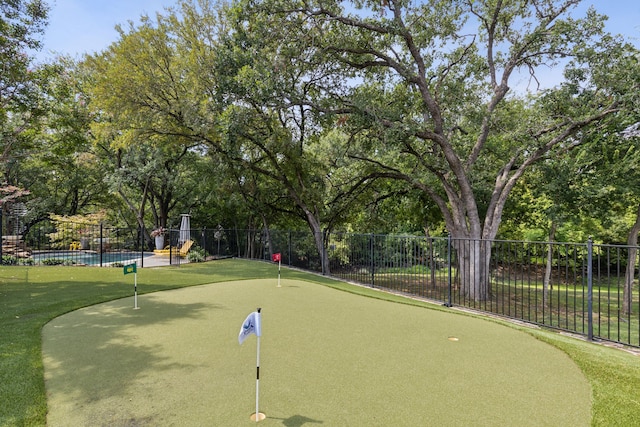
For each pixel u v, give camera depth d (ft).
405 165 46.16
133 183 75.72
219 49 42.06
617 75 32.19
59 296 24.89
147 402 10.03
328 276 40.34
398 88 41.78
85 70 55.42
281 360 13.15
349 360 13.21
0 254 46.11
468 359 13.50
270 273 40.40
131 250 76.23
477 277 33.24
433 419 9.19
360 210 53.52
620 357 14.49
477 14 39.06
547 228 47.32
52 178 81.87
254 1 36.19
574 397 10.49
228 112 39.14
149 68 43.96
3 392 10.61
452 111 39.88
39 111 33.04
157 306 21.97
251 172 51.78
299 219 65.72
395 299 25.48
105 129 48.75
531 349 14.71
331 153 53.47
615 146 35.40
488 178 43.68
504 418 9.27
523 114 41.75
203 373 11.94
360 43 38.04
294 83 40.96
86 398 10.27
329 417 9.25
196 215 84.33
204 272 40.63
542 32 35.86
